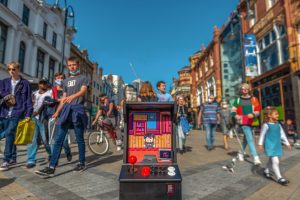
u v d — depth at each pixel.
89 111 37.94
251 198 3.02
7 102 4.32
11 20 17.72
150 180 2.05
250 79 17.67
